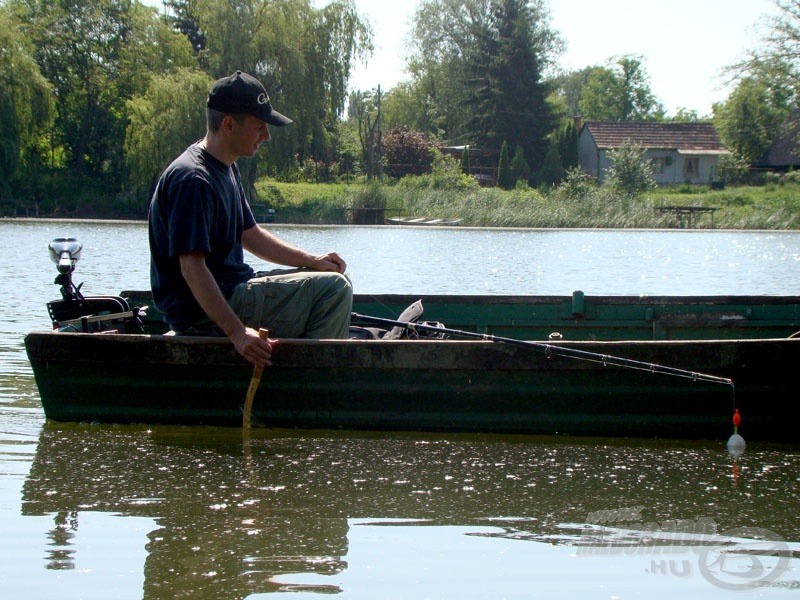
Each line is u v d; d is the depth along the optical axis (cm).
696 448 568
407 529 421
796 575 377
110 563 380
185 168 542
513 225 4400
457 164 5984
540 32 7200
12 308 1187
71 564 379
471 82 7250
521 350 573
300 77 4419
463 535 415
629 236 3550
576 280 1727
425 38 8225
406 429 588
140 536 409
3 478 488
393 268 1933
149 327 779
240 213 586
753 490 483
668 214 4484
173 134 4253
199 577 368
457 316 813
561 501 463
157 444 559
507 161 6338
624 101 10994
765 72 5125
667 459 540
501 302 810
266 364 564
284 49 4425
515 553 397
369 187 4638
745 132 7169
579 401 577
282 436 580
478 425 585
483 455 544
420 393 581
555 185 5950
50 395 604
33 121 4562
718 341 566
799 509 453
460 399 582
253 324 577
